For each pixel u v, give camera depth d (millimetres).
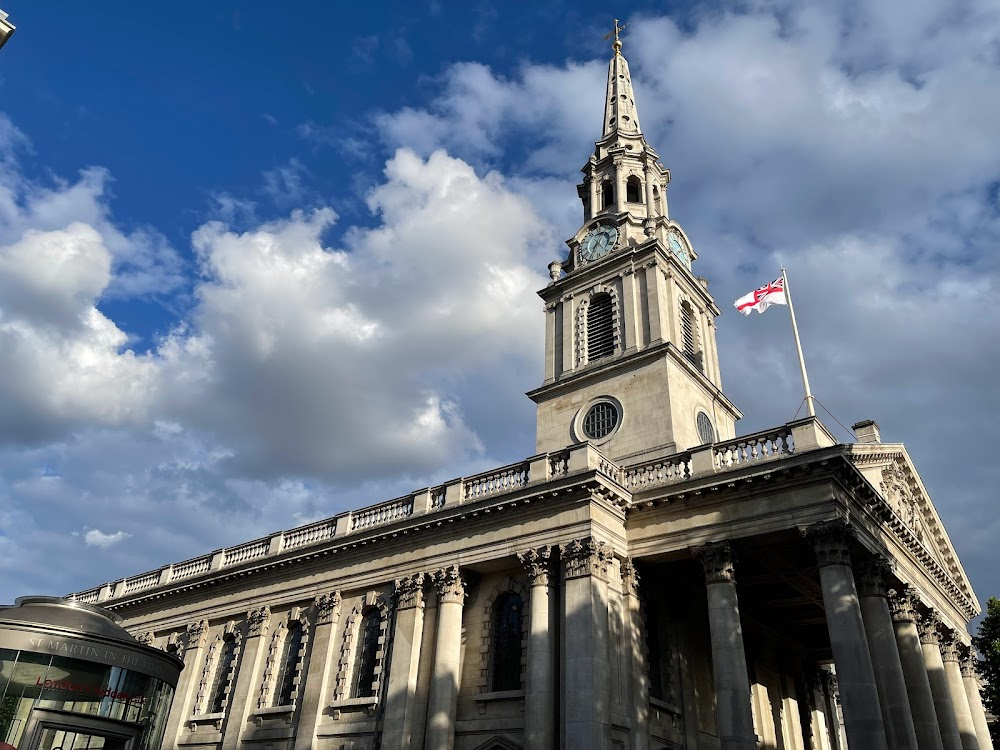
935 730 28203
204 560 44156
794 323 33688
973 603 41562
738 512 27516
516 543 29750
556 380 43562
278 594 38156
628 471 31516
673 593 32719
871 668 23203
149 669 20641
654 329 40719
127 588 48531
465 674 29750
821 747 39844
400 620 31766
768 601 35156
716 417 43000
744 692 24672
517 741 26688
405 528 33281
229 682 37875
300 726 32719
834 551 24828
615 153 51594
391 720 29500
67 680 18781
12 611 19406
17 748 17531
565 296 46625
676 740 28875
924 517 37594
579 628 26266
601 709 24891
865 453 31734
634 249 43969
